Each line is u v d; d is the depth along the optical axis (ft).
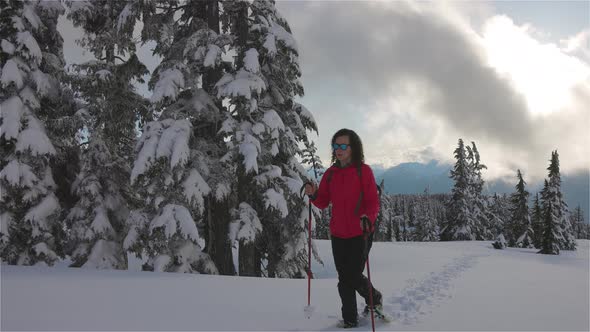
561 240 125.08
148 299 14.55
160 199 28.96
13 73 33.19
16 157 33.73
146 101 39.04
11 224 33.50
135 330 10.62
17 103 33.63
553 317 11.96
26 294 15.31
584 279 22.52
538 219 141.79
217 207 34.45
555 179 120.47
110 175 37.55
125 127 39.04
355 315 11.08
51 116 38.34
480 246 108.58
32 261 34.83
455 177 147.74
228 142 32.89
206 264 30.94
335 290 16.58
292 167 38.55
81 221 36.24
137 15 32.45
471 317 11.98
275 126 32.30
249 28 35.42
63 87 39.11
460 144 147.54
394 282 20.53
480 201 147.95
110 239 36.22
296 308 13.26
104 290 16.19
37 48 34.47
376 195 11.26
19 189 34.06
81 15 35.81
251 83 30.86
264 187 33.81
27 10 35.04
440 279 22.20
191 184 29.35
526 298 15.35
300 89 39.52
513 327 10.76
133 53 36.60
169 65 31.78
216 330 10.62
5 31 34.96
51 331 10.58
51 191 35.68
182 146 28.40
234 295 15.38
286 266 38.32
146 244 30.94
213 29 35.27
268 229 39.45
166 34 34.60
